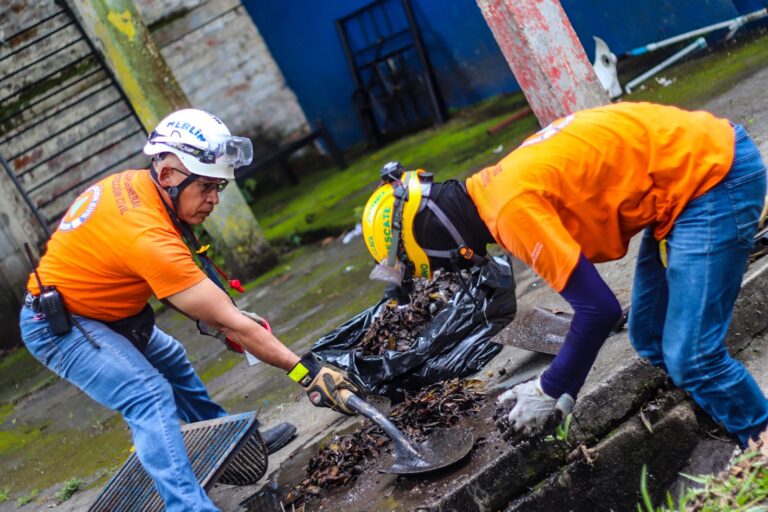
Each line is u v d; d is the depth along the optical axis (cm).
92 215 329
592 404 319
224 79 1223
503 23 551
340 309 612
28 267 998
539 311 390
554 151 264
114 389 335
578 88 552
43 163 1053
